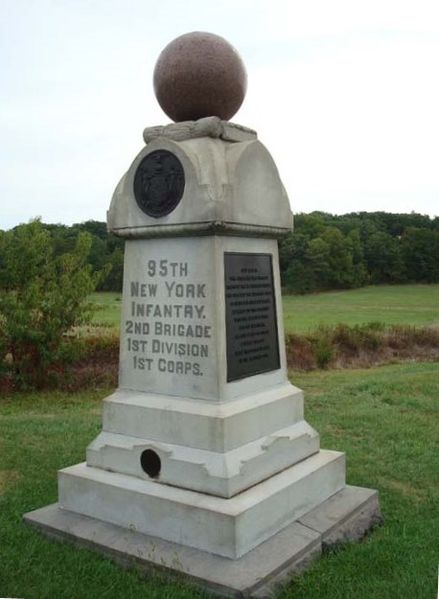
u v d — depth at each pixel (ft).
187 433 15.72
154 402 16.51
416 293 150.61
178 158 15.84
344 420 30.53
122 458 16.80
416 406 34.22
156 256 16.76
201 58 16.35
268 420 16.78
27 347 41.06
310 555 14.98
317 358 55.88
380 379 43.06
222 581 13.23
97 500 16.51
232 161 15.97
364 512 17.48
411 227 177.78
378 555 15.37
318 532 15.64
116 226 17.19
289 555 14.34
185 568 13.82
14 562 14.85
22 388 40.88
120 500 16.02
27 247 41.45
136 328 17.19
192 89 16.51
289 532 15.53
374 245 166.40
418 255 165.27
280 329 18.22
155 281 16.79
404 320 91.45
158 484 15.93
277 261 18.22
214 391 15.65
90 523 16.29
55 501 18.86
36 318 40.96
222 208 15.31
